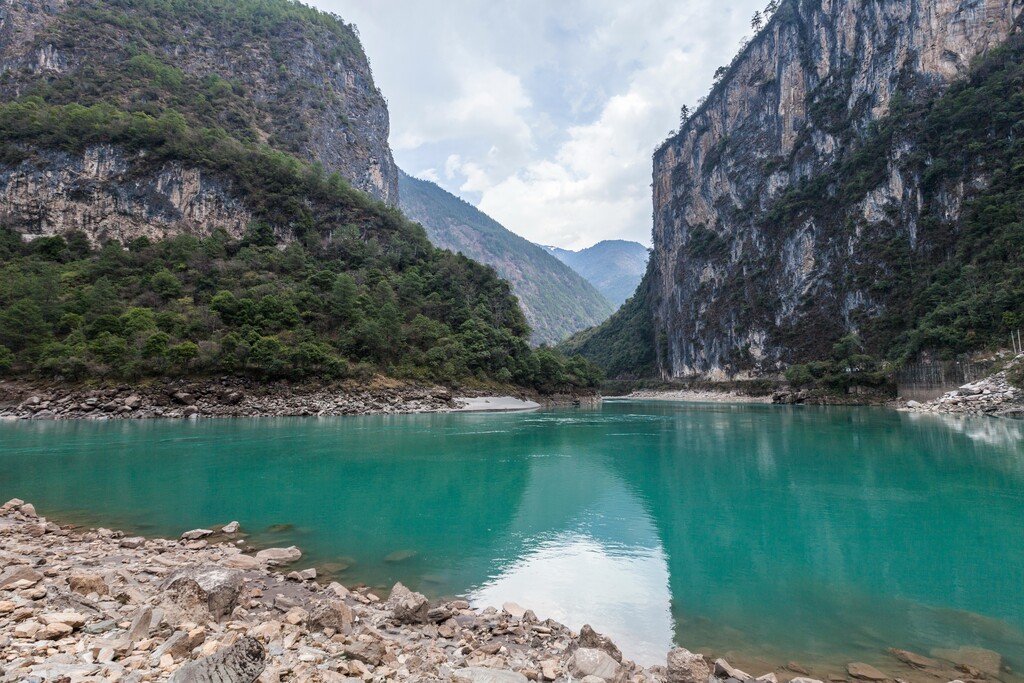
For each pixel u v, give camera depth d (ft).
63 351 176.76
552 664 24.32
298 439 116.78
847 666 27.04
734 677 24.95
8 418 158.71
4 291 194.80
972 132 328.08
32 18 378.53
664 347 588.50
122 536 47.83
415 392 217.56
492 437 126.93
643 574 41.01
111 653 19.45
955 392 209.67
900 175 362.33
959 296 285.84
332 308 233.76
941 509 59.67
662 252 629.10
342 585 37.27
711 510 60.08
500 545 47.91
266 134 419.74
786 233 440.86
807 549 46.80
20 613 22.79
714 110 572.92
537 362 298.35
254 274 240.53
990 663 27.27
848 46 441.68
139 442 110.11
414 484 72.95
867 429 147.02
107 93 343.46
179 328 192.44
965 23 364.17
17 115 285.64
